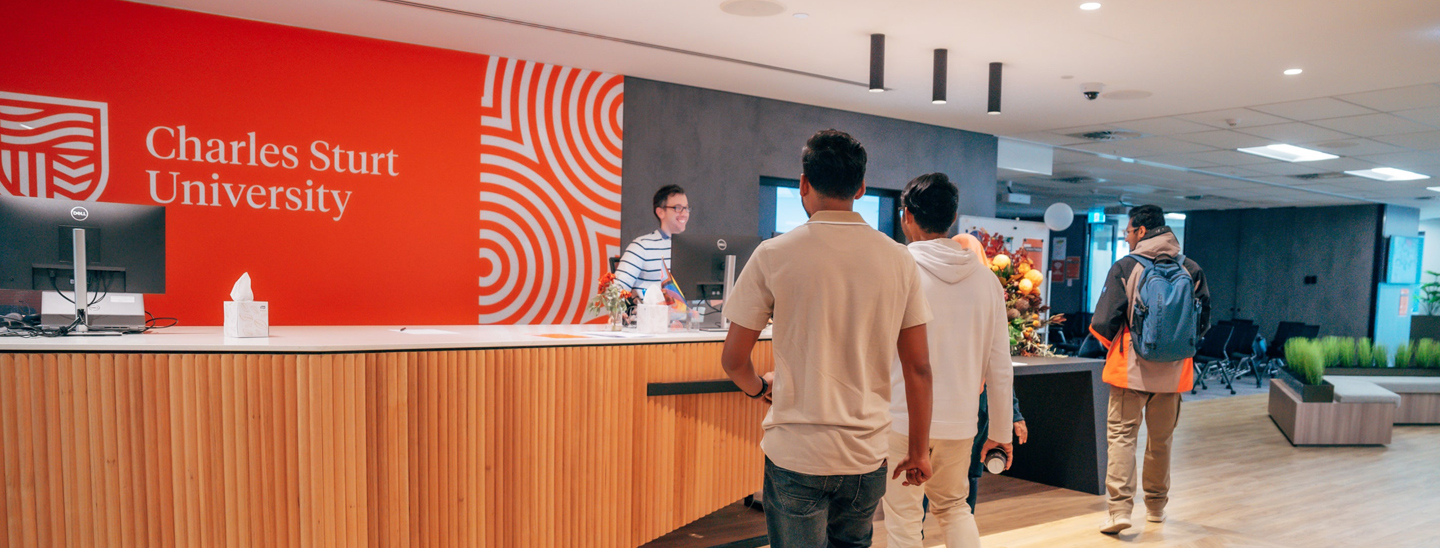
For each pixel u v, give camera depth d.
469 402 3.05
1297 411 6.69
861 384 1.82
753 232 6.75
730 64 5.72
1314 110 6.66
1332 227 13.85
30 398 2.67
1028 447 5.22
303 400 2.79
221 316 5.00
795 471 1.80
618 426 3.37
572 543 3.29
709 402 3.61
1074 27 4.65
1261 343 11.96
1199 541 4.08
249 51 4.98
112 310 3.25
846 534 1.97
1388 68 5.33
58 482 2.70
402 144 5.41
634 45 5.30
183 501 2.77
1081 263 16.89
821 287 1.78
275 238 5.10
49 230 3.07
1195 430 7.34
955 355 2.48
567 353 3.23
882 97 6.64
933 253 2.52
